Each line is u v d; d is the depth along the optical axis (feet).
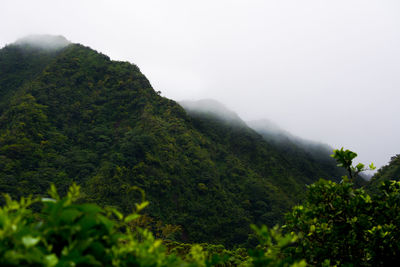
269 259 4.56
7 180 183.73
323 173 544.21
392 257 9.41
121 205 185.26
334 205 10.52
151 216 198.08
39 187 192.65
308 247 9.86
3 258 3.09
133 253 4.35
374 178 227.40
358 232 9.93
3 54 410.52
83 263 3.44
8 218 3.65
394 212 10.25
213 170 304.50
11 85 357.82
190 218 224.53
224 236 227.61
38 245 3.71
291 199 321.93
